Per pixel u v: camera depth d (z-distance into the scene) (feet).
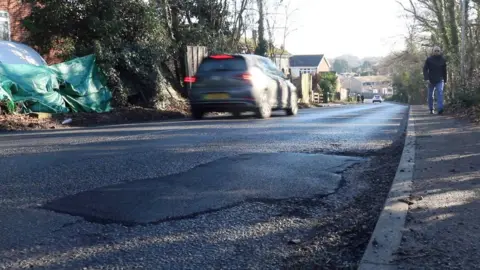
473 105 41.52
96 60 49.83
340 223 13.00
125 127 34.81
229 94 41.27
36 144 25.38
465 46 53.36
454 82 62.39
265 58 47.26
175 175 17.51
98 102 48.34
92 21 50.42
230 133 29.22
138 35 55.67
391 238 10.77
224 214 13.51
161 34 57.26
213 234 12.06
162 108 52.95
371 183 17.12
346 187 16.62
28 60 48.14
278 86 46.19
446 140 24.72
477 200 13.53
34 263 10.30
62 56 54.29
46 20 50.85
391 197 13.96
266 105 43.52
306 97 111.86
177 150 22.59
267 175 17.78
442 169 17.52
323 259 10.62
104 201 14.35
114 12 52.01
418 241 10.60
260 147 23.66
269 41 100.63
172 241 11.57
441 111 44.29
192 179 16.96
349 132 30.55
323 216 13.64
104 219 12.93
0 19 59.47
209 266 10.23
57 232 12.01
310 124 35.99
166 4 61.98
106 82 50.55
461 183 15.42
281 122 37.76
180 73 65.00
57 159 20.51
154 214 13.34
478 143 23.35
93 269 10.03
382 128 33.78
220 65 42.16
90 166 18.99
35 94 42.37
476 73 45.80
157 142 25.27
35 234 11.87
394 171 18.74
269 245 11.45
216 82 41.57
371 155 22.17
